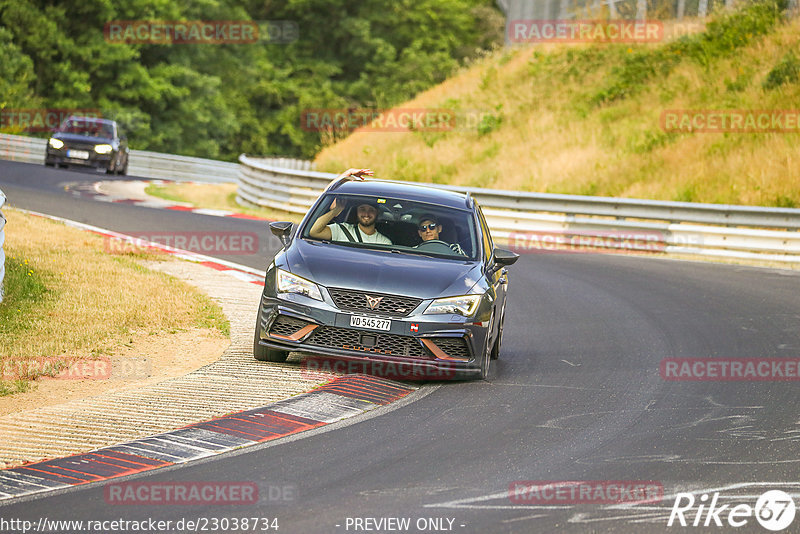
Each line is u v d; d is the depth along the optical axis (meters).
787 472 23.86
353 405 29.05
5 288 40.59
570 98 119.50
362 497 20.97
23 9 181.38
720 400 31.69
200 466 22.88
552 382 33.69
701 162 94.69
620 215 78.75
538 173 102.00
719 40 118.12
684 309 50.09
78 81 186.25
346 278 31.92
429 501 20.86
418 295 31.62
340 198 36.41
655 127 105.00
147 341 35.88
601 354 38.94
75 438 24.52
